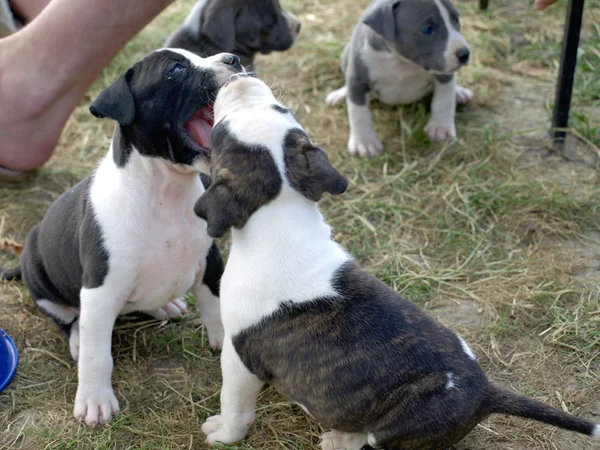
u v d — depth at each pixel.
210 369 1.24
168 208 1.15
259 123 1.07
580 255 1.36
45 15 1.35
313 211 1.08
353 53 1.55
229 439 1.14
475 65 1.73
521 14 1.85
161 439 1.16
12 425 1.19
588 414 1.15
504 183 1.47
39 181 1.55
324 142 1.60
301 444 1.14
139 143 1.13
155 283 1.19
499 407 1.04
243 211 1.06
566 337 1.23
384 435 1.04
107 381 1.19
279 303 1.06
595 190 1.45
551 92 1.66
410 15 1.48
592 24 1.79
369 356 1.04
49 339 1.29
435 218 1.43
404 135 1.61
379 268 1.36
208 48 1.54
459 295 1.31
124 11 1.32
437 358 1.04
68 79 1.38
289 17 1.59
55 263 1.22
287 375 1.06
